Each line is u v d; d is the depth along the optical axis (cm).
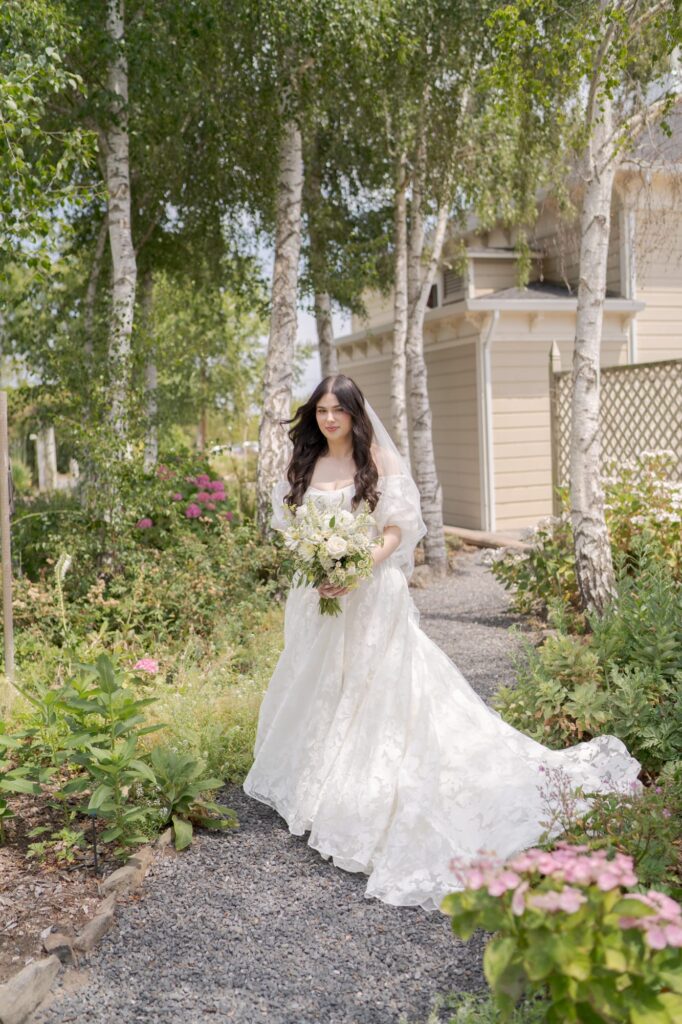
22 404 1064
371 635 362
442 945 276
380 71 795
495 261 1331
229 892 311
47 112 849
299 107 780
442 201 970
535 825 324
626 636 455
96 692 336
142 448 718
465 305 1191
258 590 686
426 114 888
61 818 361
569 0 566
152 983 259
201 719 448
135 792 354
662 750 371
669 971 162
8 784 320
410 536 378
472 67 832
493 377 1244
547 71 536
